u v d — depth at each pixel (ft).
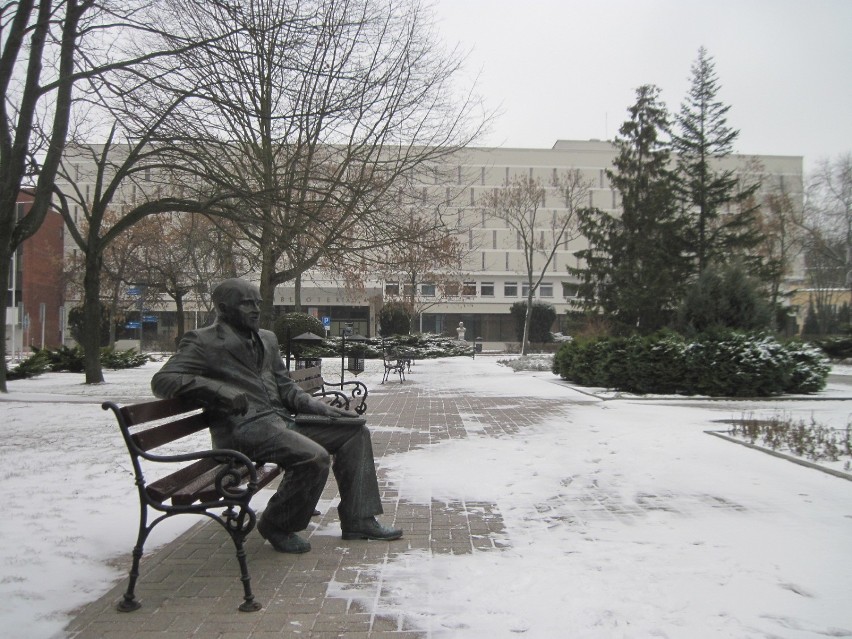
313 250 60.90
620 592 12.49
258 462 14.96
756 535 16.20
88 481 21.63
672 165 193.57
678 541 15.74
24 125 50.34
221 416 15.26
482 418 38.83
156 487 12.58
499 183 221.46
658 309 93.40
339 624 11.22
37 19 47.42
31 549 14.90
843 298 202.59
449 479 22.47
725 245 100.07
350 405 23.89
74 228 65.00
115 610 11.85
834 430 30.78
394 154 91.66
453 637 10.71
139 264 108.58
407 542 15.80
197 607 12.01
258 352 15.97
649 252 94.89
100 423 36.24
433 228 59.88
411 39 63.67
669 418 37.91
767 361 48.73
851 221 158.92
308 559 14.61
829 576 13.34
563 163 225.35
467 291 180.55
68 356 86.84
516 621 11.25
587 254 102.22
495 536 16.22
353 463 16.10
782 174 219.20
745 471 23.58
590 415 39.60
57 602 12.16
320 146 65.57
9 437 31.17
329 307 217.15
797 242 157.17
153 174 75.77
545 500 19.71
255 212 51.57
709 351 49.96
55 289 172.04
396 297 142.00
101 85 45.14
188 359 14.83
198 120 53.57
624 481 22.08
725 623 11.14
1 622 11.18
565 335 202.08
